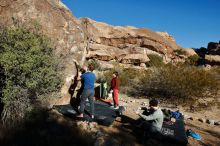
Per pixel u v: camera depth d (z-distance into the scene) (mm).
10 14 7680
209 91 16062
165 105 13820
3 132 6141
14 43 6836
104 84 11125
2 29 7133
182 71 17047
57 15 8836
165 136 7418
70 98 9000
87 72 7801
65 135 6574
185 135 7750
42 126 6832
